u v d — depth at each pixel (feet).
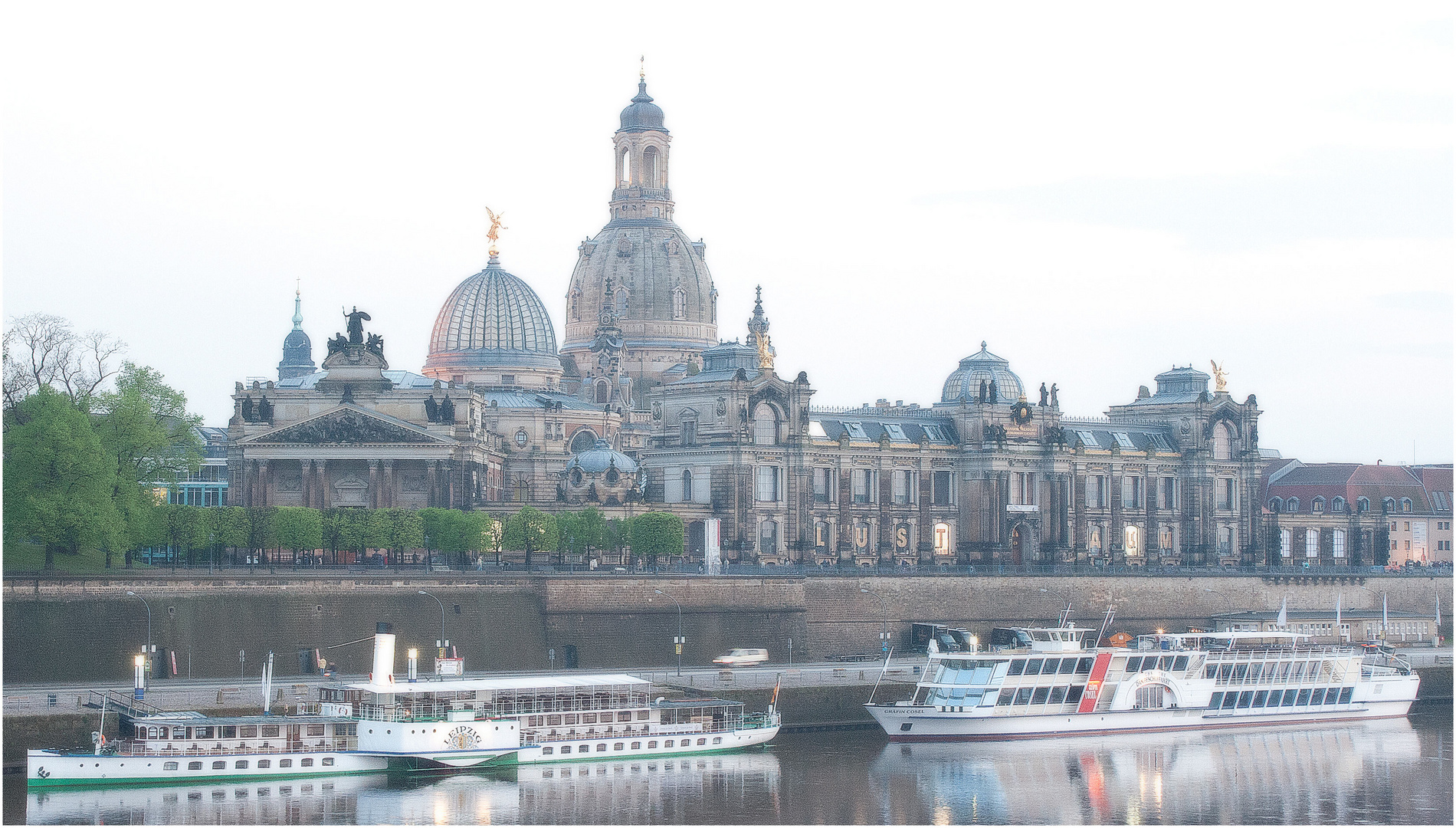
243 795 583.99
